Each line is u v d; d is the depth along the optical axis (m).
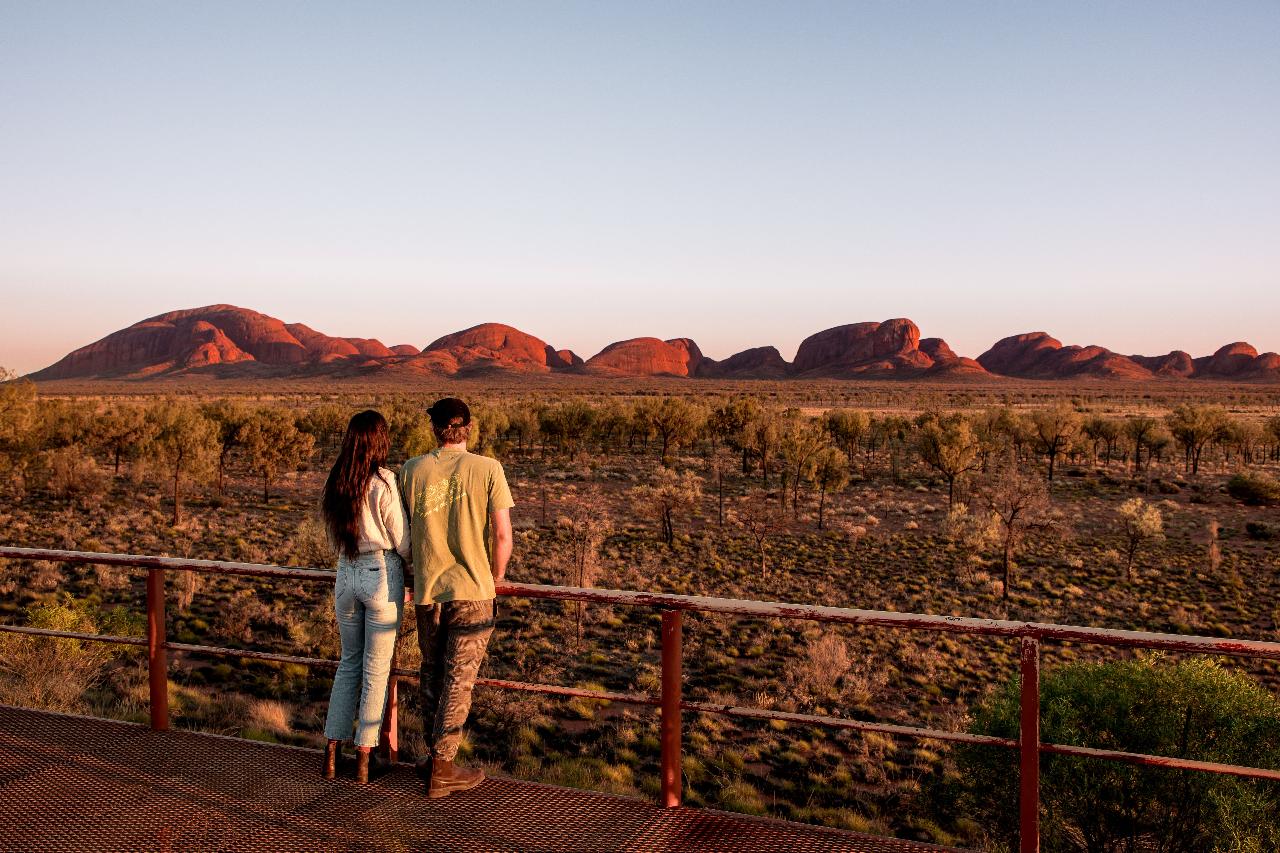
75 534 33.19
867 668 18.89
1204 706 8.73
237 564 3.92
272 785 3.60
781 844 3.18
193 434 41.28
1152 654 10.06
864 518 42.34
